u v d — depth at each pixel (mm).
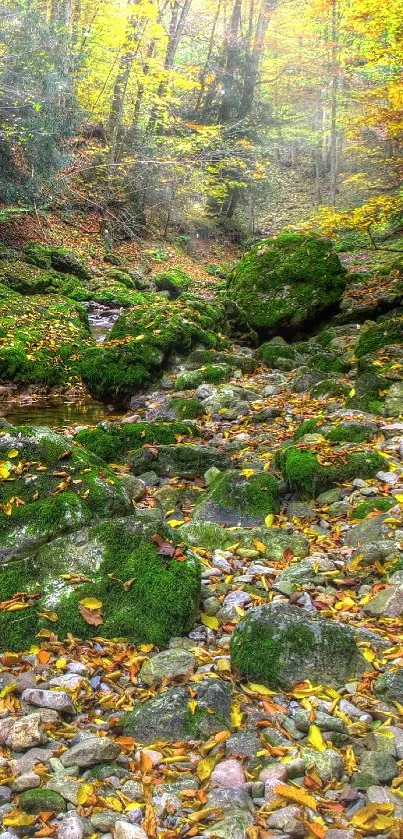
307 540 4312
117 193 23672
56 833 2143
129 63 21844
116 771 2414
